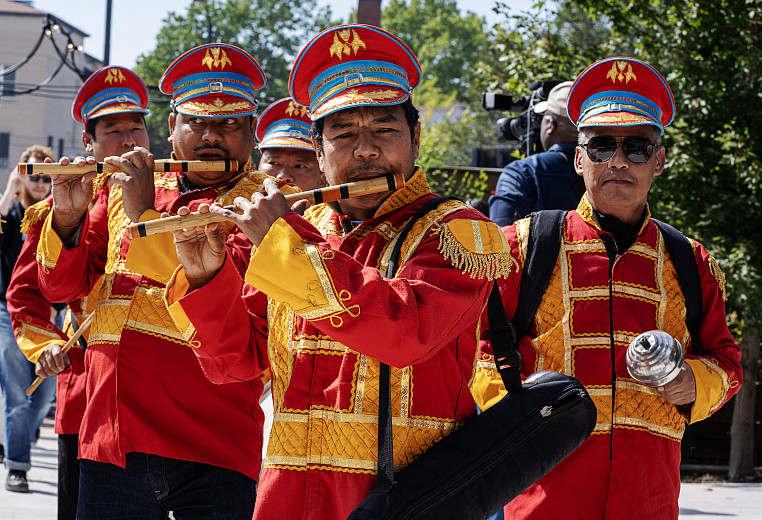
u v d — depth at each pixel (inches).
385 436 99.3
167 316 140.9
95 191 154.8
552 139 223.5
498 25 504.7
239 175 153.3
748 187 410.9
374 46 107.8
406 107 109.6
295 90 113.5
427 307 97.0
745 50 412.5
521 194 210.2
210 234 103.8
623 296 137.6
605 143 141.8
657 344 129.5
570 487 131.9
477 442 102.9
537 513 132.6
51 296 150.3
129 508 141.4
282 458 104.2
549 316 138.3
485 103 387.5
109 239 148.3
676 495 137.4
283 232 95.7
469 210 106.4
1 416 327.0
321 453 102.6
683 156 404.5
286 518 103.3
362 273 96.1
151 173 125.2
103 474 142.0
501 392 135.9
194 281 107.5
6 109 1924.2
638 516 131.7
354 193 102.9
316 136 112.2
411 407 102.3
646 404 133.8
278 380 108.9
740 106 412.8
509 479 102.8
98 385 143.3
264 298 114.5
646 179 141.3
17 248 277.4
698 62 415.8
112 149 186.4
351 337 95.0
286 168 230.5
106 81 186.7
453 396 105.0
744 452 433.4
